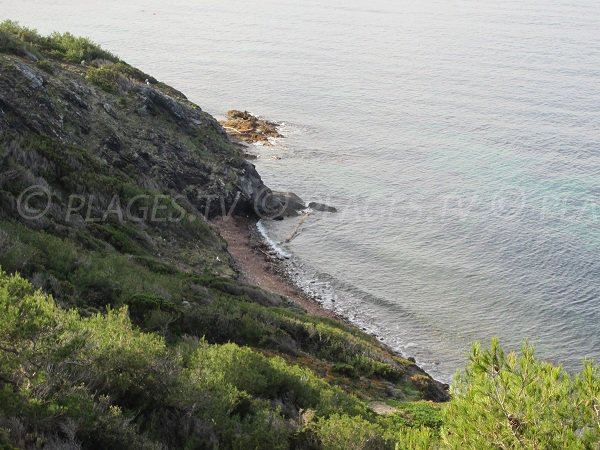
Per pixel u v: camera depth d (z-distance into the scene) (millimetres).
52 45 63344
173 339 22703
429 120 93875
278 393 19188
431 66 127500
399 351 41531
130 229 38344
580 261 53188
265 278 47969
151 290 26844
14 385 12133
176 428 13898
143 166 50969
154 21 168000
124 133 53094
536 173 73312
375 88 110688
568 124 92188
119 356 14492
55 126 45312
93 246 31922
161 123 58281
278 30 162750
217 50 136500
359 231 58094
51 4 181875
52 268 25562
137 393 14320
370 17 186000
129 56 127188
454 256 54156
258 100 100750
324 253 54094
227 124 86312
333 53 137750
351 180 69938
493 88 111500
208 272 40312
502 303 47781
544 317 46125
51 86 49406
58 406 11789
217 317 26188
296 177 69750
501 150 81375
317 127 88500
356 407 20094
